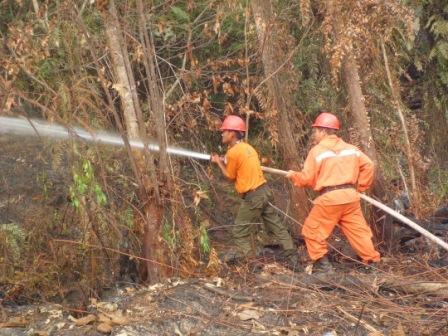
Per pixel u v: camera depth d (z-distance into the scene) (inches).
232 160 277.3
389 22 312.2
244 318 216.4
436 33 384.2
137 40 257.6
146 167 242.7
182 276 248.2
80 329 210.8
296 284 243.9
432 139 392.2
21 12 294.0
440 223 329.4
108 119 258.7
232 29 320.2
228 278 251.6
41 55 237.9
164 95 262.8
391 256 281.4
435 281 243.9
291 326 212.1
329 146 262.2
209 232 315.6
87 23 265.7
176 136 293.1
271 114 298.2
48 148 267.7
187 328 211.2
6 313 227.9
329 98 326.0
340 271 262.5
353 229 262.7
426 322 214.8
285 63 287.7
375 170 300.7
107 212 244.8
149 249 244.1
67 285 243.4
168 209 253.3
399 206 327.6
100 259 242.8
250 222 280.4
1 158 283.0
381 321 217.3
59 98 236.7
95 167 249.1
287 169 305.7
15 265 245.3
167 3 286.8
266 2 298.0
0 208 263.3
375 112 340.5
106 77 268.8
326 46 291.3
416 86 417.4
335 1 290.0
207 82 336.8
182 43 318.0
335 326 213.0
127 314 219.3
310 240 264.2
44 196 267.6
